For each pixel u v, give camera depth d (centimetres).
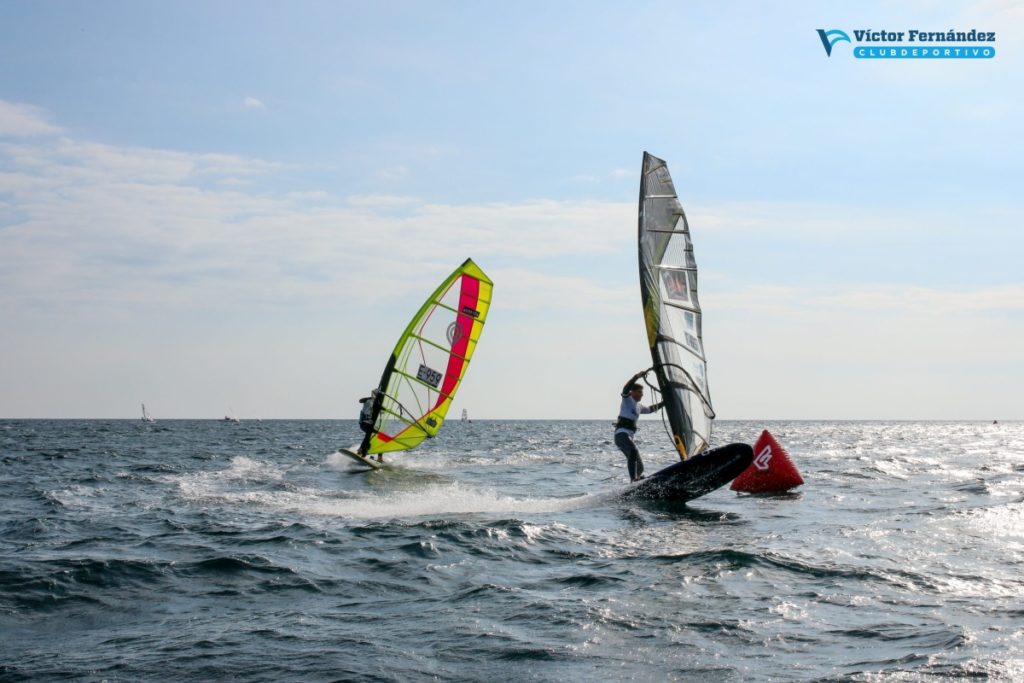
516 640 552
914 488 1460
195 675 486
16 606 641
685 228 1291
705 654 523
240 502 1274
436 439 4700
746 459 1156
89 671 493
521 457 2608
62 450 3136
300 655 522
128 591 691
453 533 920
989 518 1057
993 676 473
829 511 1146
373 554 826
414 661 512
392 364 2108
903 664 496
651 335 1241
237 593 687
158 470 2027
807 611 618
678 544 880
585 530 973
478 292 2128
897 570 750
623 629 576
